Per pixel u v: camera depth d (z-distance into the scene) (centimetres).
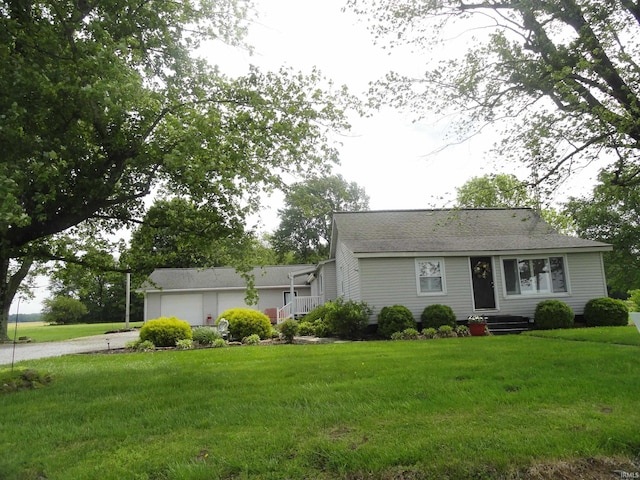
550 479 352
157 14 870
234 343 1588
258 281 3161
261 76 841
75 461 407
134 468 385
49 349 1612
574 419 457
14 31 664
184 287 3070
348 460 378
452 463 367
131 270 1002
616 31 852
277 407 548
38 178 610
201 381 744
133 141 802
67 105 711
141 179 870
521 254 1769
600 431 419
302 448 408
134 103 759
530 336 1352
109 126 800
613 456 377
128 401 625
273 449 410
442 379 667
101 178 761
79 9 771
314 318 1925
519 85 906
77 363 1076
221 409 551
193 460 396
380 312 1658
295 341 1541
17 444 460
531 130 916
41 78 643
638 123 762
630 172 915
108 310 5153
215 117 770
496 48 888
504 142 958
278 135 827
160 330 1567
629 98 785
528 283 1786
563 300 1769
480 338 1317
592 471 360
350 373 752
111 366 997
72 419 546
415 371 740
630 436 404
